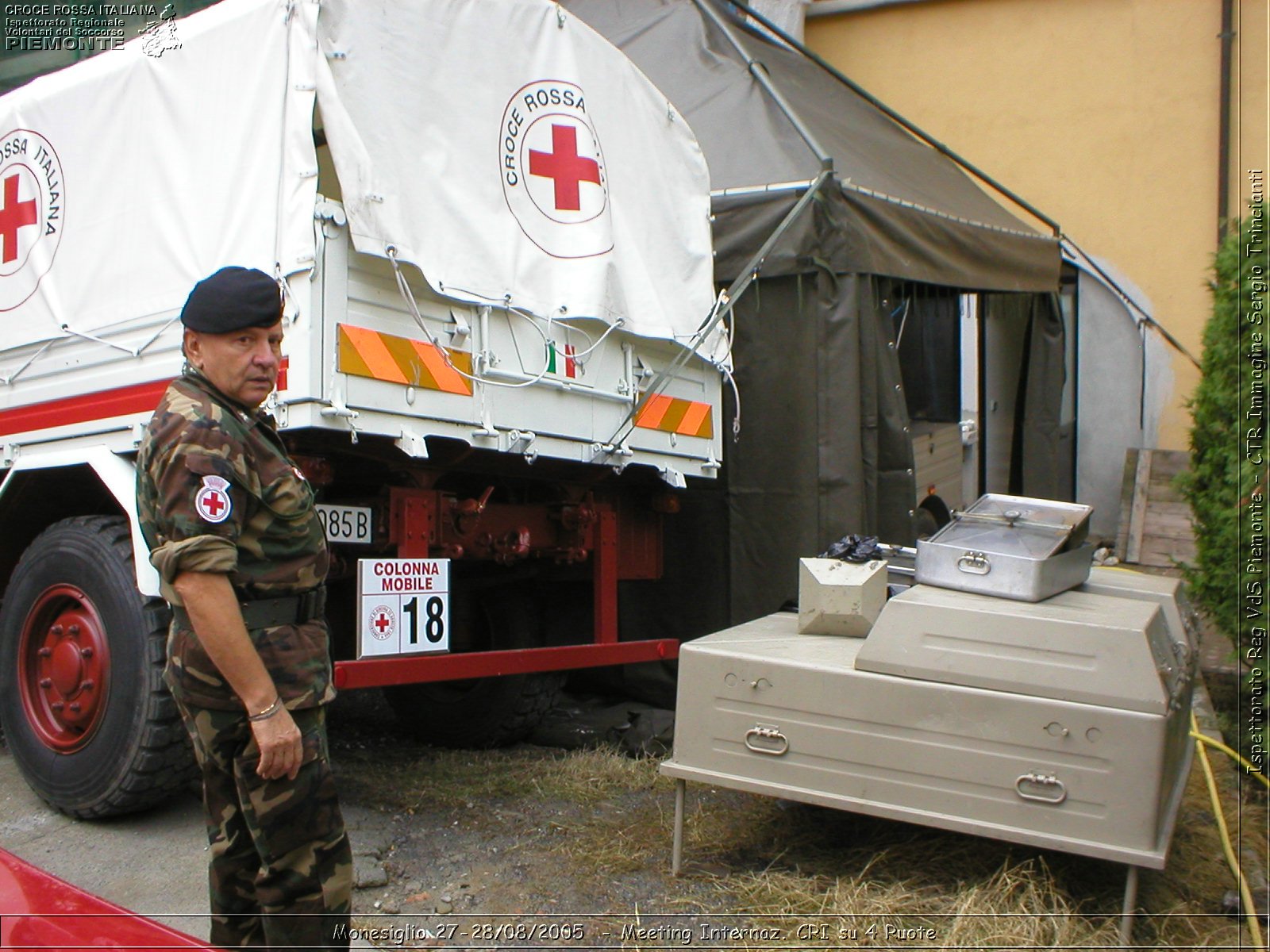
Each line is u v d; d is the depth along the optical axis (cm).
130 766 336
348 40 317
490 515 405
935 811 284
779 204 513
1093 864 311
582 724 520
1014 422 802
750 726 308
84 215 370
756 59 652
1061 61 870
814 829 350
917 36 906
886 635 293
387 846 345
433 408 331
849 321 507
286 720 215
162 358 340
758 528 520
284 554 226
